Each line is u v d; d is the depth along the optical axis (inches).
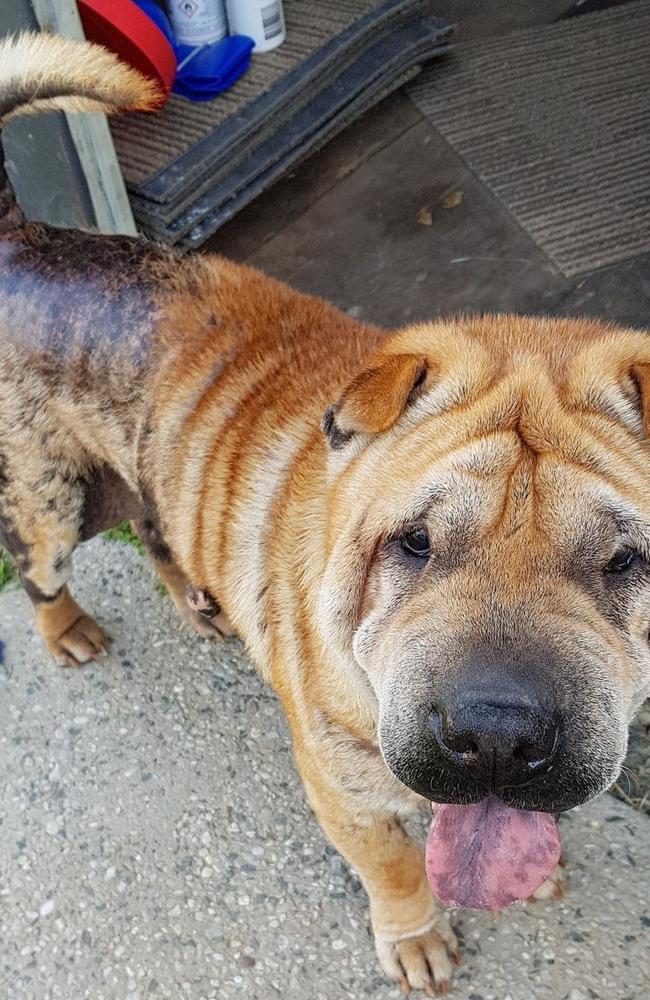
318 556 19.1
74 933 24.5
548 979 22.3
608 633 14.7
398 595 16.1
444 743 14.1
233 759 27.5
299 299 24.2
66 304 24.1
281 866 25.2
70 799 27.2
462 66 46.5
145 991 23.4
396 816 21.7
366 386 17.0
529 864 18.1
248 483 21.8
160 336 23.5
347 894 24.5
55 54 23.5
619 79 44.6
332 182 42.5
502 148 42.1
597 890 23.5
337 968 23.2
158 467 23.7
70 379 24.3
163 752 27.8
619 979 22.1
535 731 13.5
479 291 36.9
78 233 25.2
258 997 23.0
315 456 20.3
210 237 41.1
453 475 15.6
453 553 15.4
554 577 14.8
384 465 17.0
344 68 44.3
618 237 37.7
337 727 19.1
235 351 23.1
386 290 37.7
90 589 32.2
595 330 18.6
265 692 28.8
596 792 14.6
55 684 29.7
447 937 22.9
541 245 37.9
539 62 46.1
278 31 44.5
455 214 40.0
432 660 14.4
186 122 42.1
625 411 16.4
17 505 25.8
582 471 15.2
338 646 17.5
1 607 32.0
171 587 30.0
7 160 37.2
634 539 15.1
